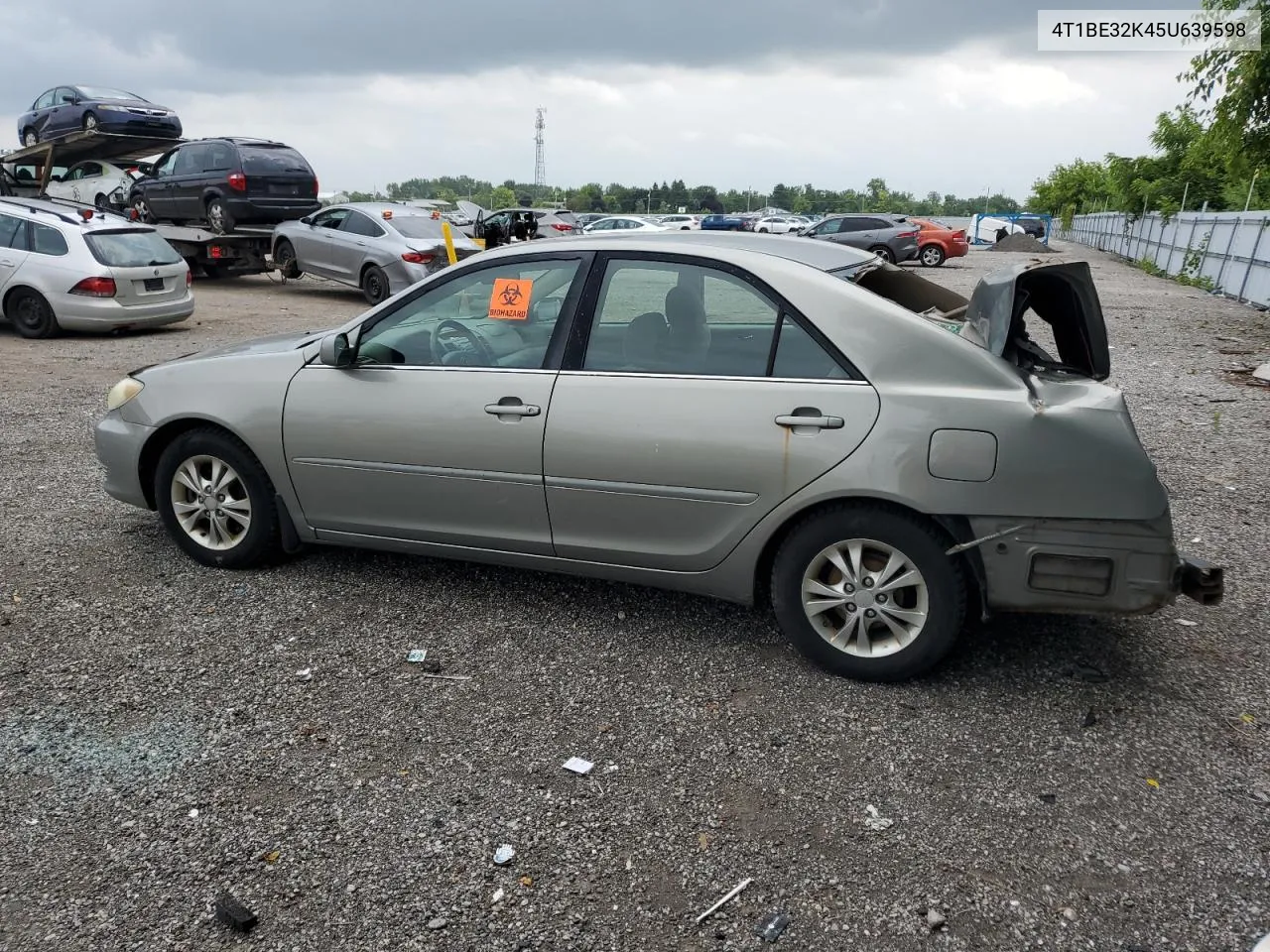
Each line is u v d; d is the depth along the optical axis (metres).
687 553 3.86
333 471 4.39
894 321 3.56
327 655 3.96
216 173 18.64
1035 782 3.13
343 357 4.27
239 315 15.88
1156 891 2.66
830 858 2.79
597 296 3.98
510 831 2.89
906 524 3.52
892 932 2.51
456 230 18.95
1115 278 26.64
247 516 4.68
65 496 5.98
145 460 4.84
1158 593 3.37
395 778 3.14
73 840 2.84
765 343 3.71
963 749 3.32
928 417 3.43
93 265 12.47
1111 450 3.32
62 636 4.09
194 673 3.80
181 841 2.84
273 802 3.02
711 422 3.69
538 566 4.19
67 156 21.34
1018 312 3.65
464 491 4.15
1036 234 54.09
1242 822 2.95
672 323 3.86
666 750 3.31
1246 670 3.87
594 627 4.24
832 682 3.76
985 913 2.57
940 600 3.54
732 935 2.50
